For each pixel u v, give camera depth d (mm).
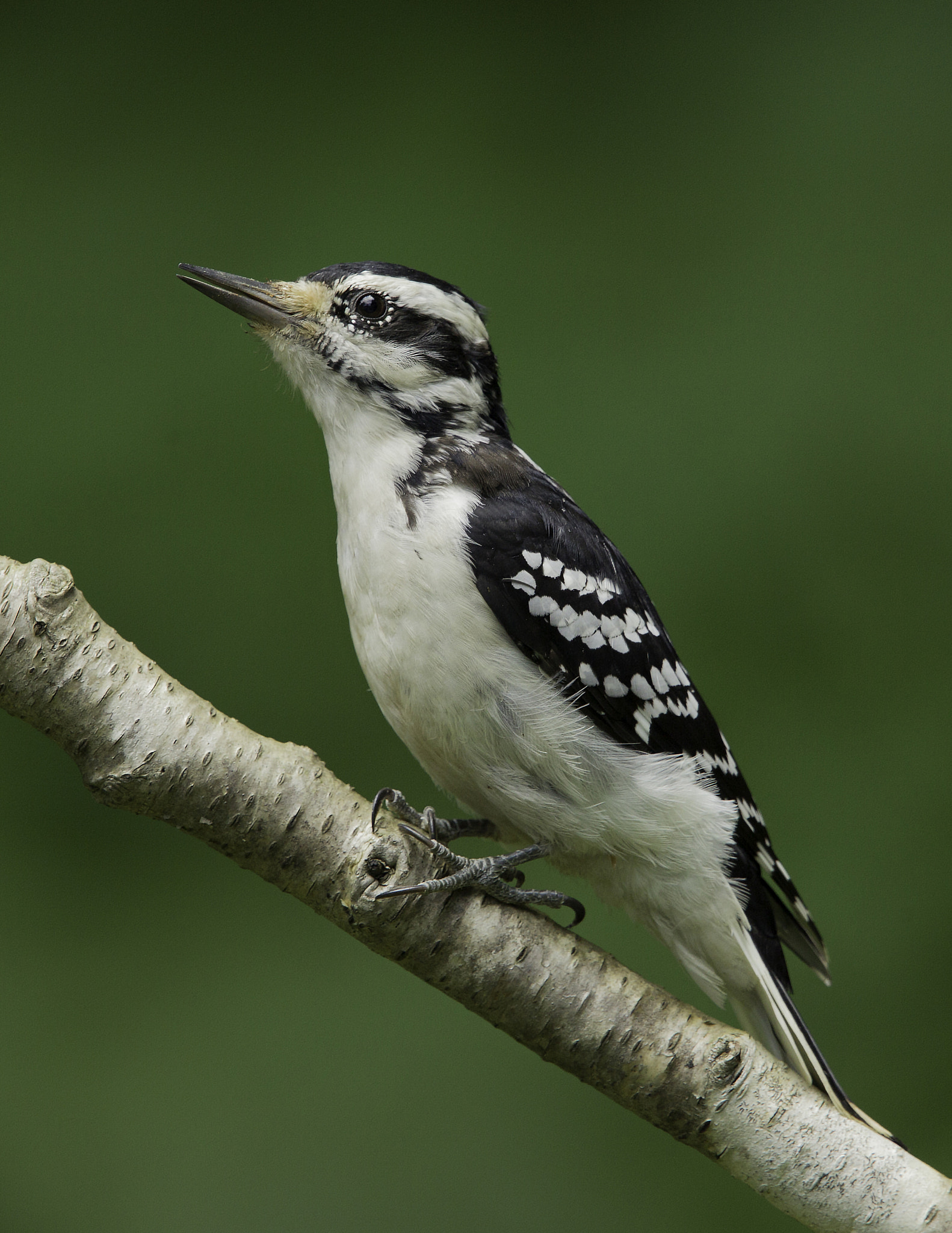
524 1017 4395
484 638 4430
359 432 4449
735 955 4445
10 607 4387
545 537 4438
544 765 4430
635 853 4438
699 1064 4391
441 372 4453
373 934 4395
